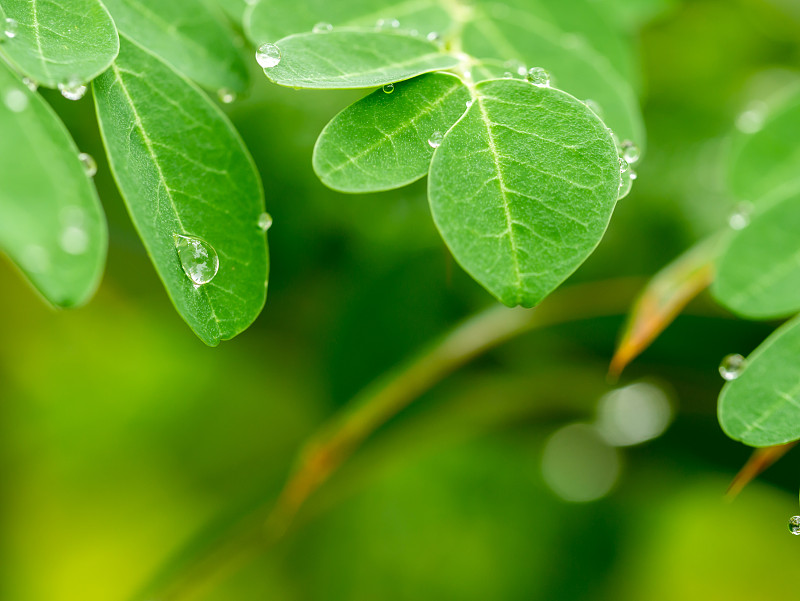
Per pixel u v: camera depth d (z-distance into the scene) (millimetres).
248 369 426
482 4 254
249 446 436
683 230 374
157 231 216
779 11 378
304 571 432
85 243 209
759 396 226
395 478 435
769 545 479
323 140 219
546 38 253
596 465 403
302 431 412
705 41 396
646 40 394
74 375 439
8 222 207
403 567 425
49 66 215
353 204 354
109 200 320
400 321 377
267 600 430
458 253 215
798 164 267
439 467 432
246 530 354
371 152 220
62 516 443
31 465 440
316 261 366
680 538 456
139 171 219
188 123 224
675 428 371
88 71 216
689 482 386
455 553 421
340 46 228
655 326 254
